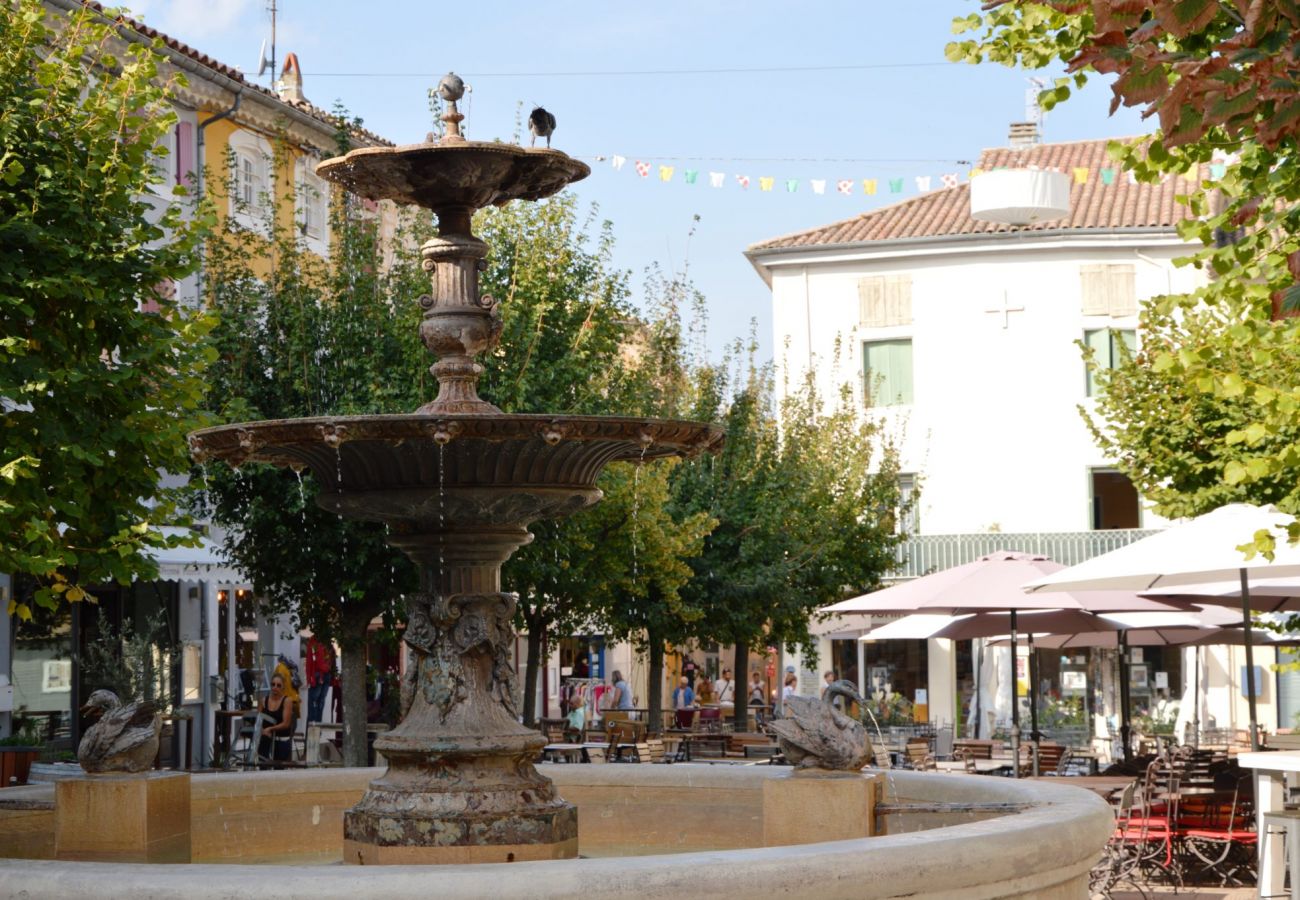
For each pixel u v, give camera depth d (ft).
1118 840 46.29
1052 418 132.98
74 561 40.81
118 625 79.15
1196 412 71.20
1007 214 114.21
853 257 136.15
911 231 136.77
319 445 24.16
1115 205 134.82
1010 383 133.80
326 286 67.92
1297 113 14.55
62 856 25.64
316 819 31.71
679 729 94.43
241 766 67.21
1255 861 49.49
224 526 64.23
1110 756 81.97
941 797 27.58
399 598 62.39
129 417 43.04
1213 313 70.28
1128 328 131.75
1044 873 19.45
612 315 70.03
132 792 25.54
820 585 98.27
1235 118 15.07
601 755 68.44
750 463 91.25
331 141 102.83
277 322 65.41
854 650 130.41
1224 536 44.93
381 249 69.62
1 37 43.34
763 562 89.45
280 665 71.61
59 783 25.77
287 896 16.12
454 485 24.75
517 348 65.67
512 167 26.35
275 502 61.21
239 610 92.68
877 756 62.03
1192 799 47.47
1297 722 95.76
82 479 42.91
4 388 38.99
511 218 68.49
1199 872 50.57
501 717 26.05
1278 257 26.58
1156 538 46.96
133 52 44.75
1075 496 132.46
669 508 84.69
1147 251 131.44
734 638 91.20
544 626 77.51
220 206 90.79
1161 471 72.49
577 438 24.07
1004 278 133.90
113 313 42.88
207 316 45.11
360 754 63.72
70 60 44.06
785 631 97.60
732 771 31.81
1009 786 26.30
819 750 24.98
